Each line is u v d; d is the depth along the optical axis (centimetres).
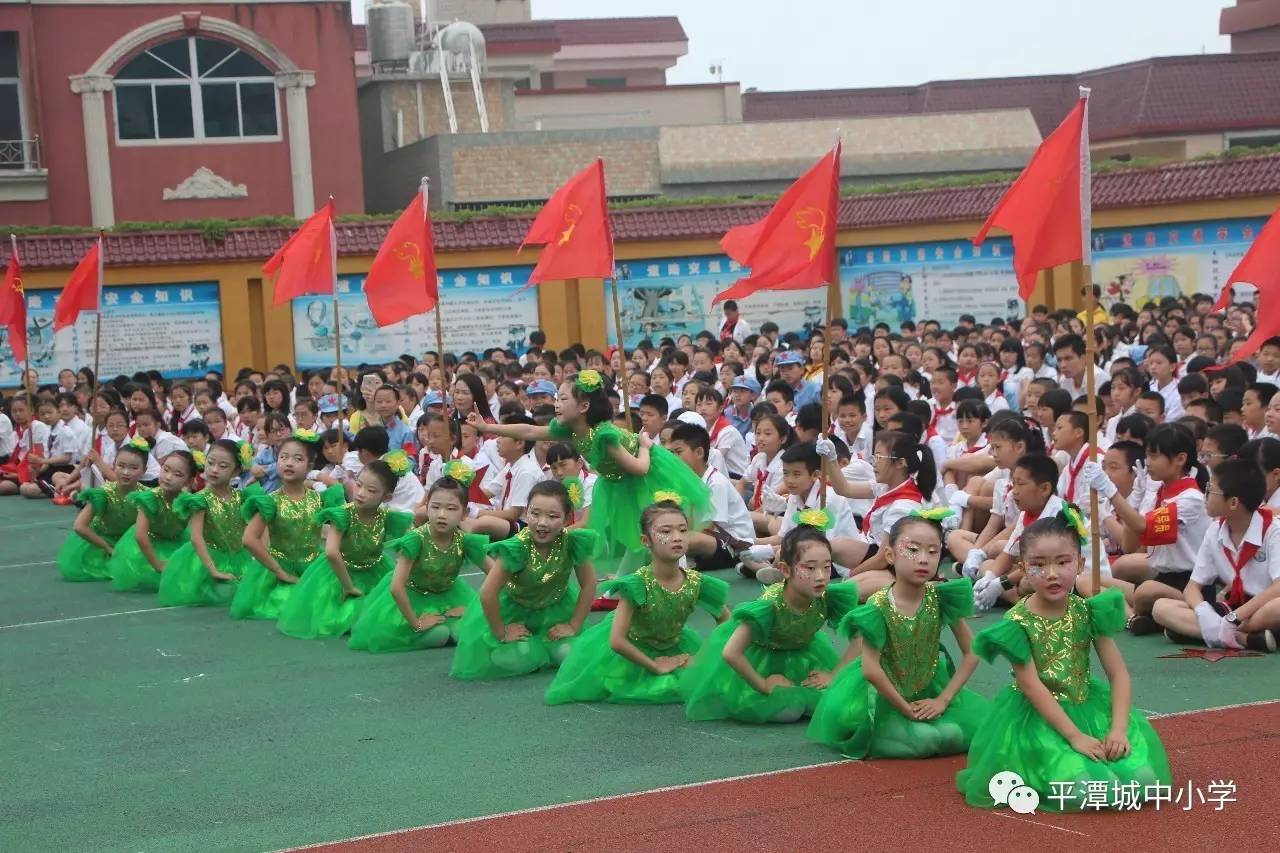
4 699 812
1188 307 1855
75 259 2131
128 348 2178
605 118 3378
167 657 902
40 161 2498
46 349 2141
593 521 983
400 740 686
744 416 1355
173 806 605
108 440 1725
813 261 924
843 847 513
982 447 1152
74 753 695
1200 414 1055
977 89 3284
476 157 2656
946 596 629
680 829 540
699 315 2272
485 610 797
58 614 1066
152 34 2542
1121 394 1141
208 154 2602
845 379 1295
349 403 1709
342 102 2653
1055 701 556
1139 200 2133
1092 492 658
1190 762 586
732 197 2325
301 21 2619
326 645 915
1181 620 793
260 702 775
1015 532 908
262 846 549
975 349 1538
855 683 633
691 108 3406
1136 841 505
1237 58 3002
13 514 1664
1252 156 2114
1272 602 752
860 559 959
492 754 655
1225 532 790
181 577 1082
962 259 2236
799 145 2753
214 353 2206
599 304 2259
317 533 1028
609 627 746
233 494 1102
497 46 3694
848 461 1085
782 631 684
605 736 677
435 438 1191
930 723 620
